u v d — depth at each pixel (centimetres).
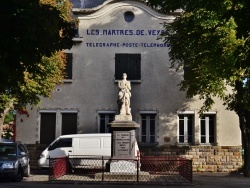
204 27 1792
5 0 949
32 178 2148
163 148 2772
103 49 2853
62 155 2466
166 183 1786
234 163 2770
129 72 2844
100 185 1741
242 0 949
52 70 2294
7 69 1002
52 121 2812
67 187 1666
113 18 2867
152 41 2864
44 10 984
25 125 2791
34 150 2775
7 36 984
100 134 2497
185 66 2786
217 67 1831
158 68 2845
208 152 2772
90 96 2822
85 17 2858
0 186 1714
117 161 1967
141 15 2869
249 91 2258
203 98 2583
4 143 2078
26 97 2309
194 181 2036
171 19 2856
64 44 1066
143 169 2055
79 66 2839
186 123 2823
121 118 2034
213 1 1312
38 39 1001
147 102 2819
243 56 988
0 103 2253
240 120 2384
